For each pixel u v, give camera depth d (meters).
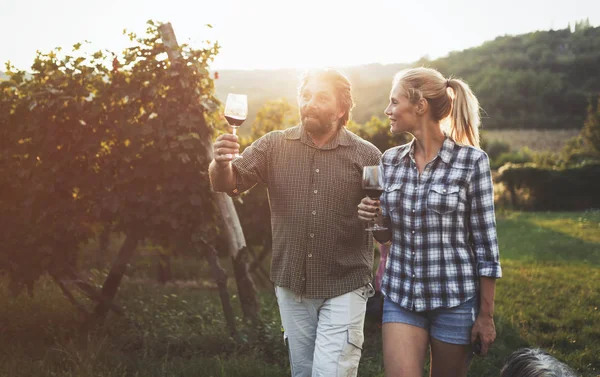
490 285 2.91
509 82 76.50
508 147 46.84
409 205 3.04
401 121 3.10
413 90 3.05
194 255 6.15
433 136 3.08
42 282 7.59
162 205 5.70
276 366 4.77
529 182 24.62
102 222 6.05
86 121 5.82
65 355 4.80
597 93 74.25
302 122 3.31
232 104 3.12
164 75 5.85
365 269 3.37
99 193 5.77
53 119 5.77
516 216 21.52
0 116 5.81
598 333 5.97
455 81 3.08
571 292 7.97
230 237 5.91
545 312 6.78
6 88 5.91
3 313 5.98
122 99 5.94
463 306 2.95
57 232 5.74
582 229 16.64
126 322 5.92
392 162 3.20
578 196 24.36
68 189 5.87
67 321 6.01
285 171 3.34
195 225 5.85
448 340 2.97
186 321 6.25
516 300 7.37
